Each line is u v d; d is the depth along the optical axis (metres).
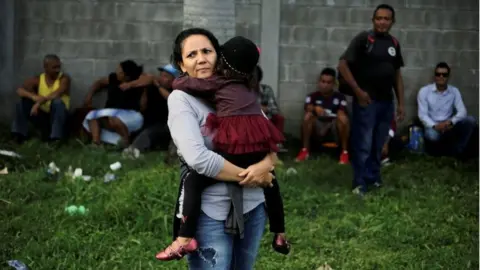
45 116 10.74
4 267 6.26
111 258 6.54
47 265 6.33
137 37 11.39
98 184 8.29
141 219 7.25
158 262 6.48
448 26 11.53
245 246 4.45
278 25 11.33
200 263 4.32
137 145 10.37
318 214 7.86
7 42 11.26
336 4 11.38
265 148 4.32
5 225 7.08
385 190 8.66
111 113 10.52
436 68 11.09
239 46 4.27
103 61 11.40
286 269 6.44
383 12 8.27
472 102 11.63
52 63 10.78
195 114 4.27
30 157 9.46
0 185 8.17
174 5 11.37
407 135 11.28
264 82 11.40
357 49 8.36
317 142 10.83
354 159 8.60
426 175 9.63
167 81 10.48
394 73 8.45
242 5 11.29
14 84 11.34
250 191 4.36
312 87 11.45
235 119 4.26
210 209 4.27
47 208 7.62
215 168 4.16
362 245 7.03
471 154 10.84
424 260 6.67
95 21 11.35
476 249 6.91
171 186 7.93
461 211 8.09
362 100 8.34
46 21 11.32
